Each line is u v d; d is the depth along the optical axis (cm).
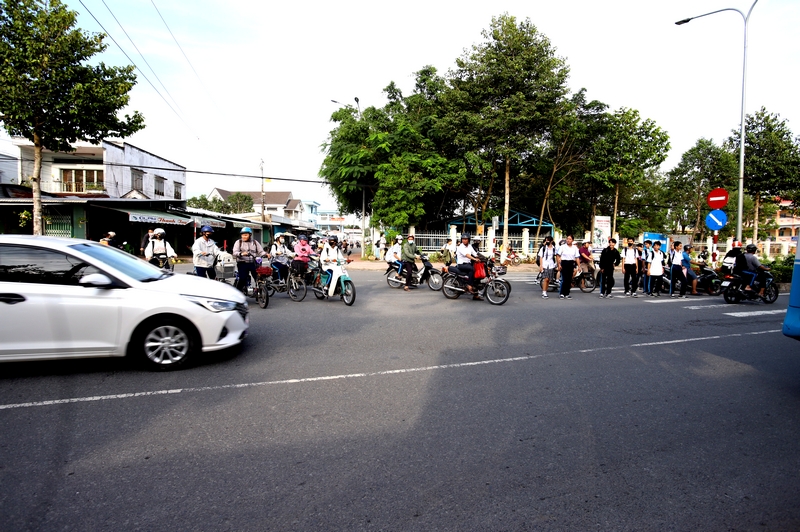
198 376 507
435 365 557
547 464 325
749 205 3669
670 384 502
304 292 1098
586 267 1370
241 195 5928
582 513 269
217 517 261
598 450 347
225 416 401
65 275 508
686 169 3466
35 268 503
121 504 273
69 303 495
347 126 2633
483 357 595
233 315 561
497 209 2938
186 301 527
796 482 306
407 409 421
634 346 668
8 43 1346
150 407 420
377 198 2541
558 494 288
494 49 2331
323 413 410
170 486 292
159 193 3512
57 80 1362
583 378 516
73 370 523
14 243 505
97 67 1473
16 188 2453
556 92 2258
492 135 2319
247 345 646
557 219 3484
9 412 405
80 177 2947
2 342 482
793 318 513
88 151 2872
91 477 302
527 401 445
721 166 3259
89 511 266
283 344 653
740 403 448
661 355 621
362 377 509
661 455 341
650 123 2588
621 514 269
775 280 1484
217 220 2859
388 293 1258
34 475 304
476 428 382
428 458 332
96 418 395
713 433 380
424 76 2811
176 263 2358
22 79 1331
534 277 1870
